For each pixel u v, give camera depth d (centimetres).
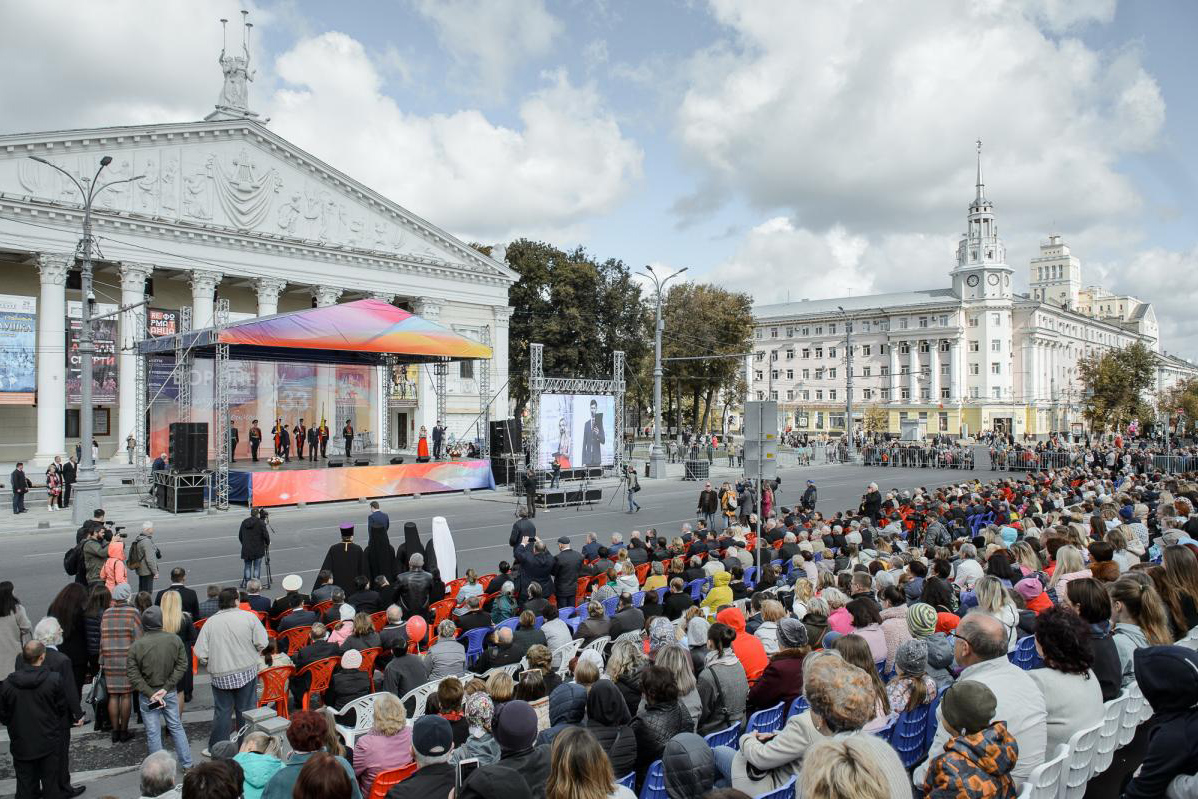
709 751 478
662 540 1645
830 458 6269
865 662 585
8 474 3675
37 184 3916
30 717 708
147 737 809
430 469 3531
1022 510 2078
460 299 5800
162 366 3750
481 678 803
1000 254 9869
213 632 849
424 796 480
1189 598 698
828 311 10956
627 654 714
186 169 4434
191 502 2892
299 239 4869
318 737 509
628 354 7069
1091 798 586
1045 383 10394
